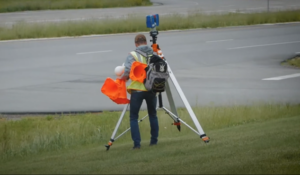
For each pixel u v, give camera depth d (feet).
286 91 168.66
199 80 191.42
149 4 627.46
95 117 130.52
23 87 178.70
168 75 83.87
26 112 140.36
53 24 352.90
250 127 104.99
